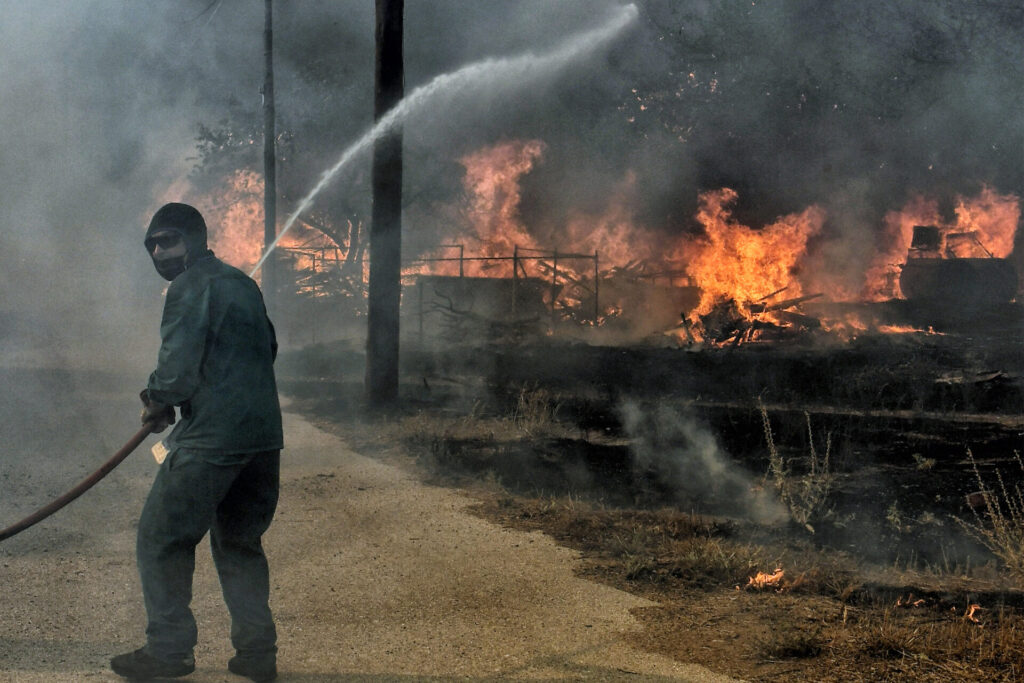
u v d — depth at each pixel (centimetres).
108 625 429
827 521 640
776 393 1352
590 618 456
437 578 514
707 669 393
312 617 447
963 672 392
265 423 366
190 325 346
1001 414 1177
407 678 375
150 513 354
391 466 834
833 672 391
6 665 373
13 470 775
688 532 614
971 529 622
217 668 378
